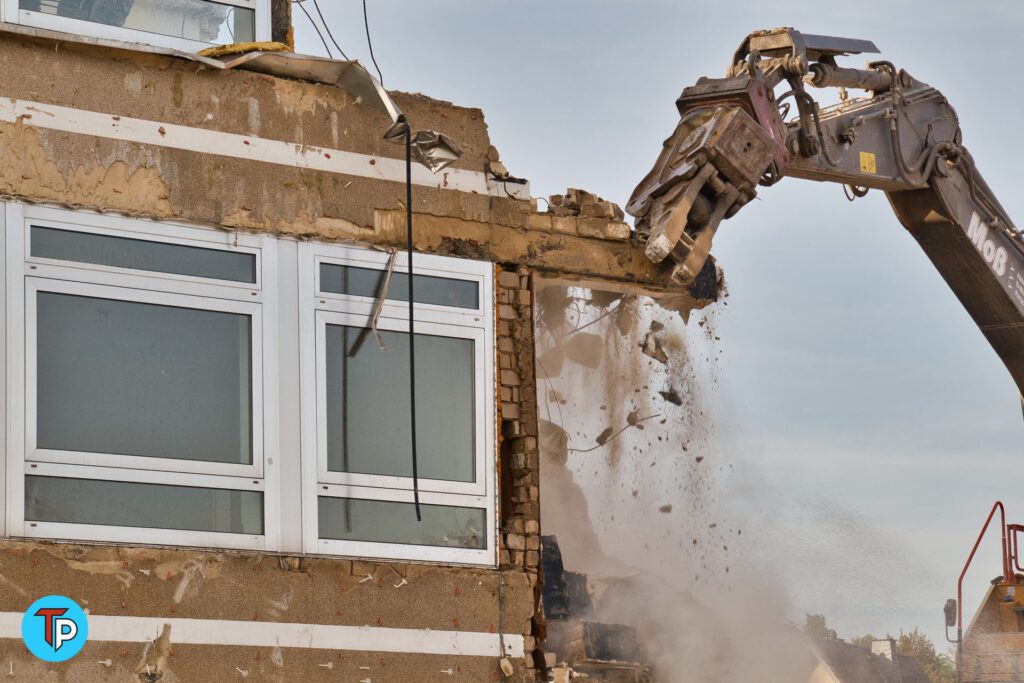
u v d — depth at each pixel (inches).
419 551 796.0
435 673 783.1
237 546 751.1
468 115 871.7
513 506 844.0
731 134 983.6
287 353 784.9
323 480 779.4
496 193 869.8
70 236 743.1
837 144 1172.5
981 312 1318.9
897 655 1473.9
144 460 738.2
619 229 920.3
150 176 767.7
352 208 819.4
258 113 803.4
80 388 731.4
